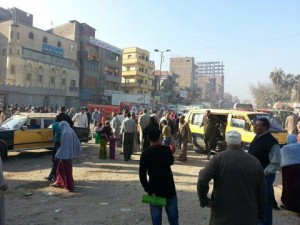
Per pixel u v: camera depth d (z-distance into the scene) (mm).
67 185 8266
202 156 14570
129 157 12992
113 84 70750
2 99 41375
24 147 12617
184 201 7512
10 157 13078
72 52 57219
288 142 6777
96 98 63406
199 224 6047
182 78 149000
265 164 5422
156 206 4605
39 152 14359
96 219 6195
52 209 6754
